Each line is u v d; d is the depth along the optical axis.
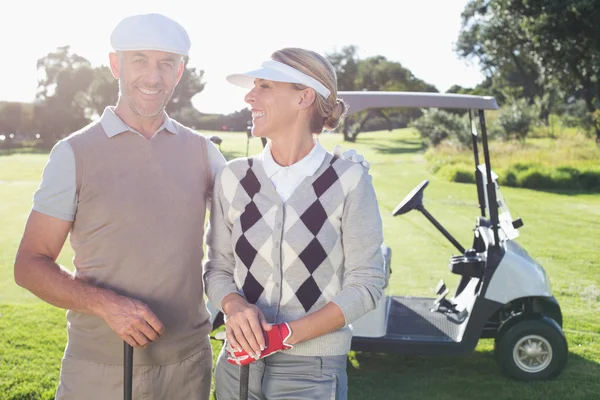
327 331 1.58
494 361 4.11
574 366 3.95
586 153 17.47
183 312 1.83
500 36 25.95
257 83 1.70
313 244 1.62
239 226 1.68
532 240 8.08
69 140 1.73
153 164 1.79
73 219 1.75
